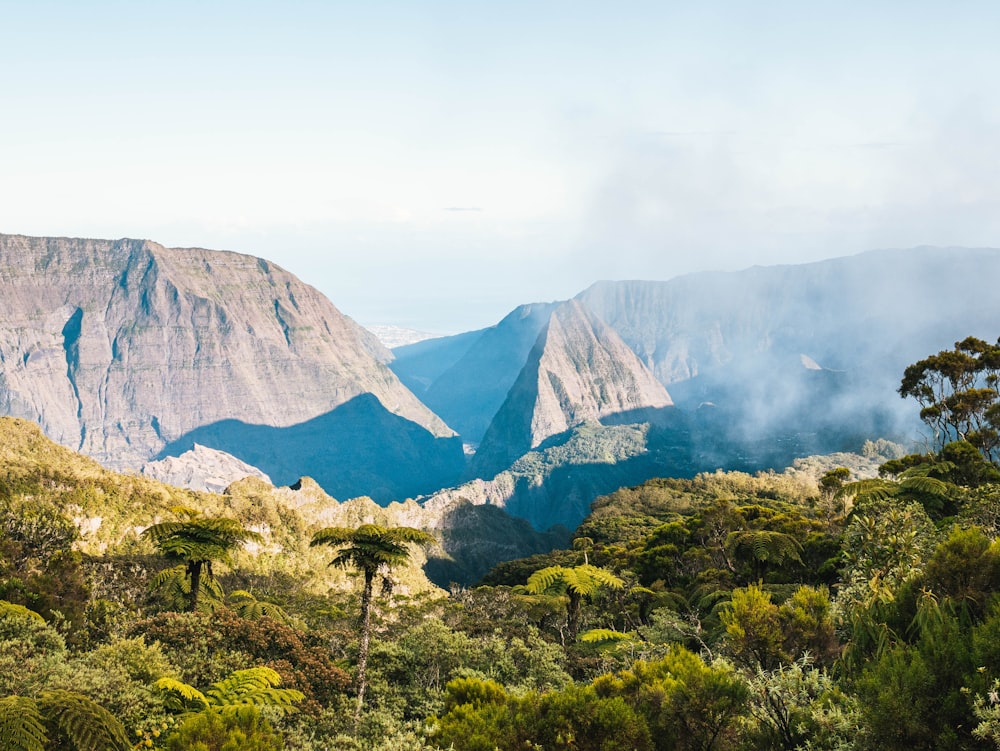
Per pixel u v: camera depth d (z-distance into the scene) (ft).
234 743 52.11
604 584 164.86
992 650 52.34
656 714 60.49
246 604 133.18
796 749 56.44
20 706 51.55
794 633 70.59
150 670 75.82
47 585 112.37
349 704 91.30
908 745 51.52
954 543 66.90
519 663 116.67
